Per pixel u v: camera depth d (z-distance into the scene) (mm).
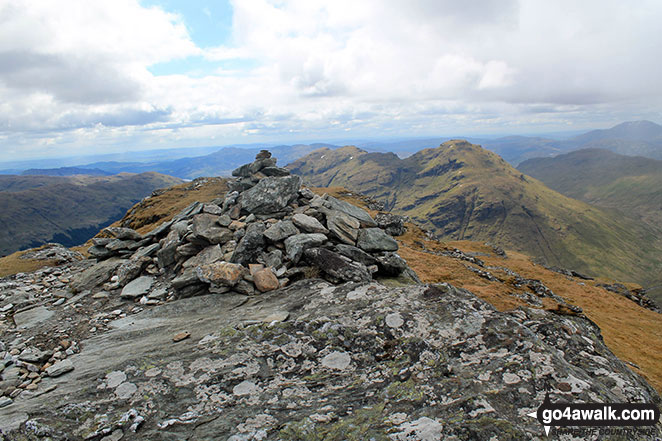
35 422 1659
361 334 2123
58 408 1815
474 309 2146
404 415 1516
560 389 1578
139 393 1909
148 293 3465
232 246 3738
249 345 2166
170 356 2182
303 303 2576
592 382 1718
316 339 2146
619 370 2018
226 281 3076
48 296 3656
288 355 2092
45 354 2582
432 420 1441
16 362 2494
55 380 2266
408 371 1841
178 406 1788
